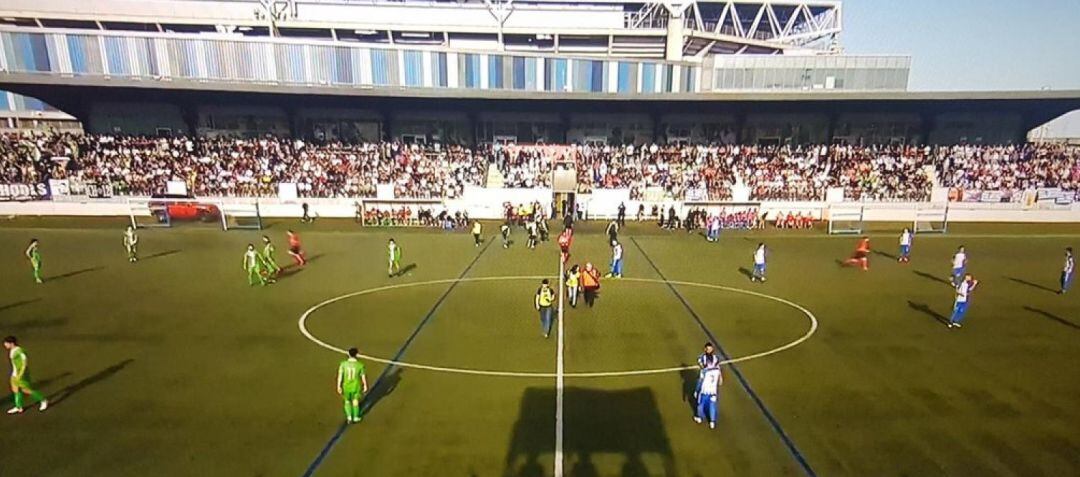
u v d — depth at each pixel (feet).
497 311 64.39
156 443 35.24
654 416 39.11
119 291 72.33
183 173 151.33
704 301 69.00
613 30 201.57
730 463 33.35
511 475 32.04
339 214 148.25
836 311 64.49
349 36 205.67
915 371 46.93
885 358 49.88
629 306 66.69
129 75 163.32
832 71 177.47
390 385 44.01
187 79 148.36
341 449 34.65
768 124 173.58
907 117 168.76
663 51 209.67
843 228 135.44
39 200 142.00
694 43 223.10
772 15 231.30
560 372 46.68
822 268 89.45
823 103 152.97
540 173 161.27
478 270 86.94
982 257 98.89
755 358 49.90
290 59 166.71
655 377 45.80
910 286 76.69
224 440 35.65
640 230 132.98
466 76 173.37
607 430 37.14
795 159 164.35
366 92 143.54
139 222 137.59
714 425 37.70
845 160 161.38
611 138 176.24
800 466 33.06
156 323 58.95
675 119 173.99
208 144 161.58
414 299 69.46
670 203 146.72
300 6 198.29
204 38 163.12
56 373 45.91
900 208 144.05
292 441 35.55
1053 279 80.74
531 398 41.81
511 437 36.17
